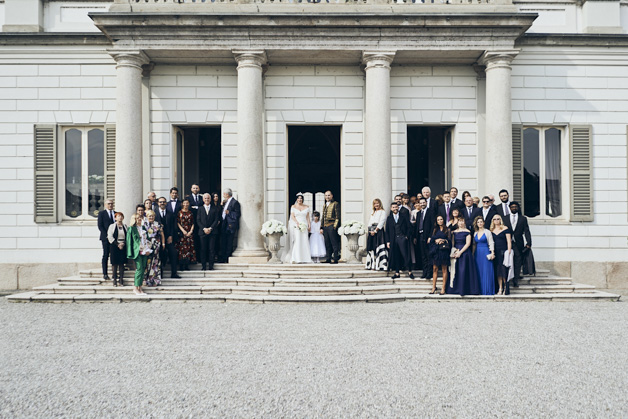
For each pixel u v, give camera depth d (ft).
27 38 53.47
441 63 53.88
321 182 74.38
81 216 54.75
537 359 24.99
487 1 50.16
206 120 53.78
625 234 54.19
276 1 49.93
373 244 47.14
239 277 45.83
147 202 45.96
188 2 49.52
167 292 43.78
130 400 19.75
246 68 49.29
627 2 56.03
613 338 29.25
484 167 53.62
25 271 53.52
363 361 24.49
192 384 21.44
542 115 54.24
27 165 53.93
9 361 24.82
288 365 23.89
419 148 61.82
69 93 54.03
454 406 19.12
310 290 42.80
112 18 47.96
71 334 30.32
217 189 65.92
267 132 53.88
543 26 55.62
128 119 49.06
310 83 54.03
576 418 18.19
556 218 54.85
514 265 45.37
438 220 43.50
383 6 49.85
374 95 49.52
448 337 29.30
